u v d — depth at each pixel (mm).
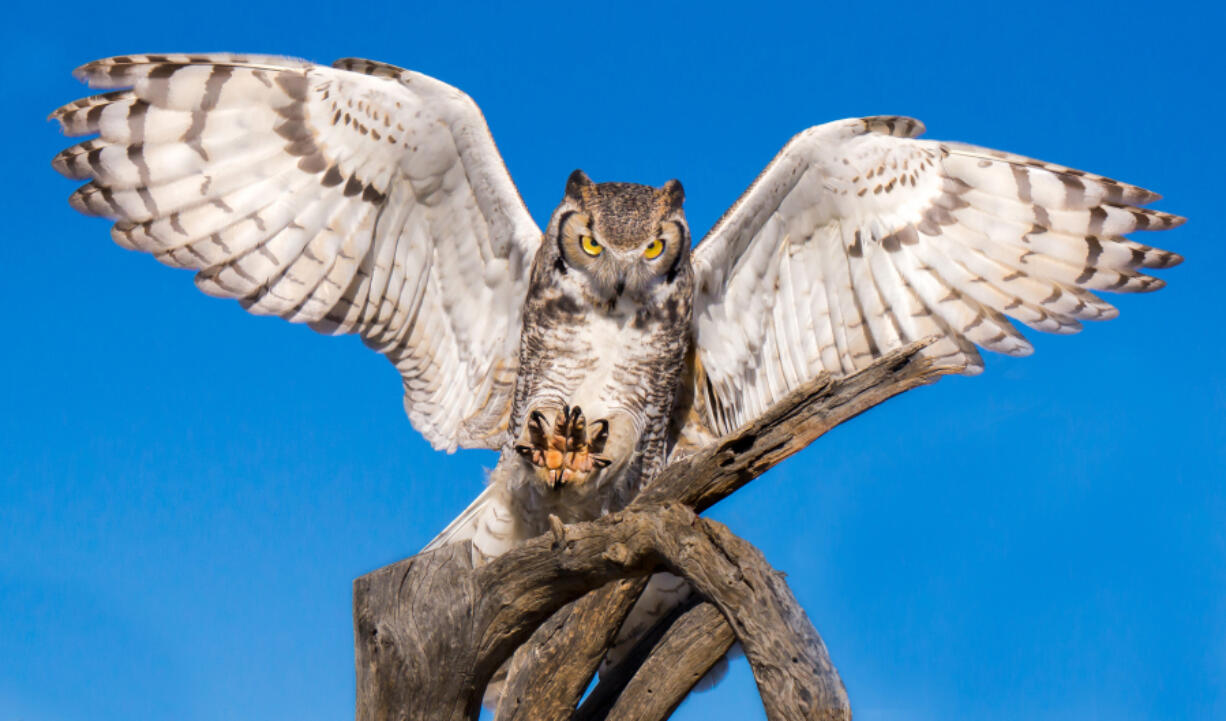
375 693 5906
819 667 4863
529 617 5859
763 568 5148
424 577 6035
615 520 5496
